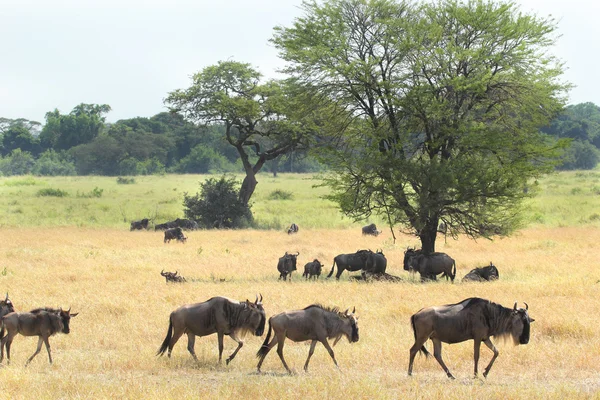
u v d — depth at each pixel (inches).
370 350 2076.8
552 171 4020.7
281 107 4601.4
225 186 7465.6
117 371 1839.3
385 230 6535.4
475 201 3927.2
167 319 2527.1
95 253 4677.7
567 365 1899.6
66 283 3388.3
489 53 4057.6
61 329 1940.2
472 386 1640.0
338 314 1883.6
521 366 1909.4
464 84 3922.2
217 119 7549.2
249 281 3595.0
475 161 3880.4
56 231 6230.3
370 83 4072.3
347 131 4441.4
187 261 4352.9
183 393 1562.5
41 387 1628.9
